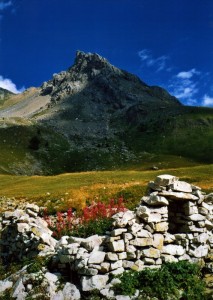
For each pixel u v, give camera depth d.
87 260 14.09
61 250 15.48
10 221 22.75
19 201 50.19
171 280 13.39
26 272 15.23
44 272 15.08
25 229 19.86
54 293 13.68
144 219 15.45
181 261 14.96
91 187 51.22
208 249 17.09
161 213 15.97
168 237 16.02
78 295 13.27
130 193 40.62
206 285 13.97
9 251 20.69
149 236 15.10
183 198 16.84
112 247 14.35
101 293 13.11
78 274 14.34
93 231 18.98
